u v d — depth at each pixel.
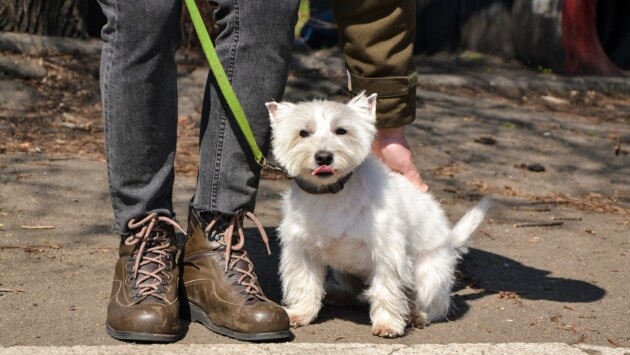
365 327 3.58
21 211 4.97
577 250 4.95
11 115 7.28
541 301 4.00
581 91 10.27
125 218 3.40
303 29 11.38
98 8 9.84
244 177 3.43
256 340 3.23
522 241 5.12
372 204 3.45
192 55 9.63
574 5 10.57
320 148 3.32
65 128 7.13
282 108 3.50
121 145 3.29
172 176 3.46
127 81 3.21
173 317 3.24
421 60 11.17
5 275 3.96
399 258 3.46
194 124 7.60
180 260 3.59
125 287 3.34
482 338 3.47
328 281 4.00
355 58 3.95
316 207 3.46
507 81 10.15
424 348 3.24
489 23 11.23
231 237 3.46
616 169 7.17
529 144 7.71
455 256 3.96
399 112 3.94
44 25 9.17
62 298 3.69
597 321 3.71
